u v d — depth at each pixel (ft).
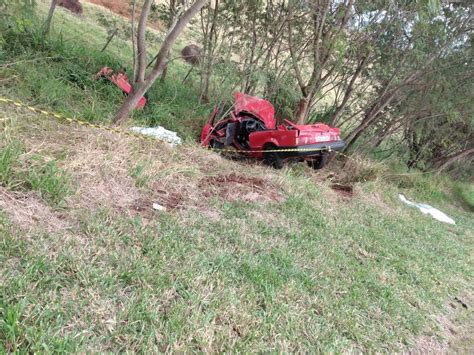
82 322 9.19
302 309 12.68
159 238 12.98
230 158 26.04
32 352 8.01
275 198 20.15
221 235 14.93
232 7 31.42
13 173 12.42
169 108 28.32
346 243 18.53
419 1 20.86
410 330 14.46
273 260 14.71
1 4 24.04
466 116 36.99
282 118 32.78
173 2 33.01
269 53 30.25
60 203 12.41
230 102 29.63
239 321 11.07
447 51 32.86
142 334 9.52
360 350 12.41
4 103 16.97
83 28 40.75
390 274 17.38
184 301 10.83
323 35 28.73
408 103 36.83
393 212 27.09
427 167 48.37
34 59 23.56
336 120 35.06
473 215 43.24
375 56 31.50
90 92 24.38
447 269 20.72
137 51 20.47
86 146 15.81
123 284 10.71
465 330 16.42
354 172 30.71
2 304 8.61
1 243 10.04
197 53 34.96
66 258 10.50
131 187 15.47
